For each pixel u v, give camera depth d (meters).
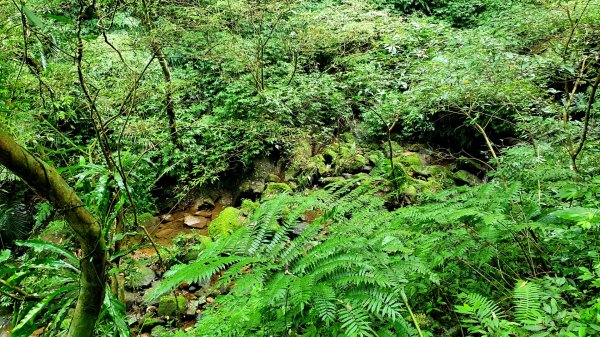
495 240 2.04
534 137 3.32
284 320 1.72
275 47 6.62
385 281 1.50
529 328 1.33
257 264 1.85
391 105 4.08
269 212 2.15
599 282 1.43
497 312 1.65
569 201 2.36
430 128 5.44
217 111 6.04
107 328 1.82
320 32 5.84
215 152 5.60
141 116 4.67
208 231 4.66
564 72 3.19
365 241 1.80
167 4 5.32
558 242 2.06
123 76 3.91
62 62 3.51
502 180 2.94
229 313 1.75
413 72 4.47
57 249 1.66
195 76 6.38
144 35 4.55
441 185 4.71
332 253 1.69
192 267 1.66
